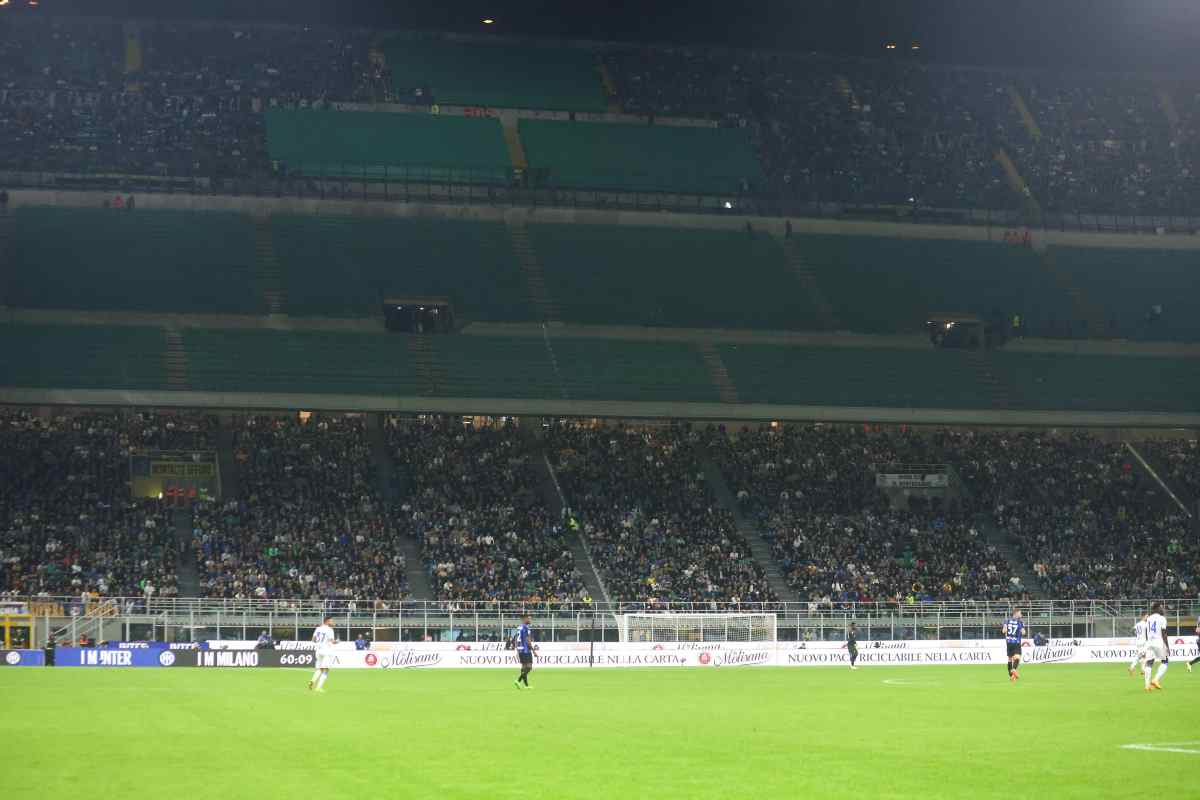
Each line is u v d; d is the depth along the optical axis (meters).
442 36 116.94
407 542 73.44
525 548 73.25
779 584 74.31
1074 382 92.94
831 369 91.56
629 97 113.12
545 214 100.81
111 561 67.75
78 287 86.12
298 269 91.56
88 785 20.72
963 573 76.38
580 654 63.22
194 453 76.94
